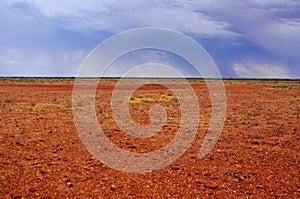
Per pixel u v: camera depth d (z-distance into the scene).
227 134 12.55
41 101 22.92
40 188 7.18
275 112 18.78
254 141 11.23
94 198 6.79
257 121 15.59
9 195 6.83
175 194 7.05
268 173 8.34
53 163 8.71
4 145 10.30
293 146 10.94
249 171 8.45
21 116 15.97
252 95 30.47
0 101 22.69
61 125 13.70
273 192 7.24
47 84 45.47
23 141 10.83
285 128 13.98
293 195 7.11
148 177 7.96
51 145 10.43
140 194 7.02
